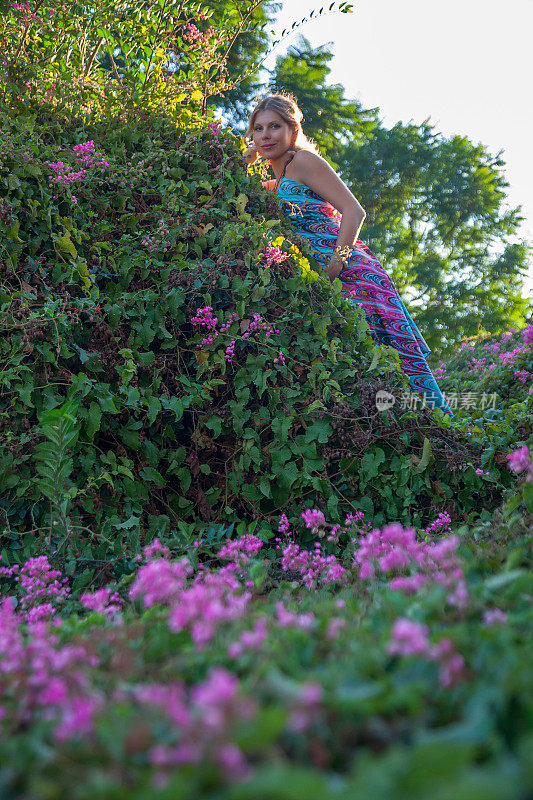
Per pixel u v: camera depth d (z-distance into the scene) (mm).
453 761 663
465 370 8539
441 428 3152
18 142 3186
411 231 23828
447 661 935
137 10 3893
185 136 3588
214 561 2725
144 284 3166
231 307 3180
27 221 3021
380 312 3707
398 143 21906
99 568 2459
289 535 2971
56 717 972
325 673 958
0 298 2826
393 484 3053
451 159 22938
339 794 650
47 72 3686
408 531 1746
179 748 792
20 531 2705
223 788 738
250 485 3006
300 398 3105
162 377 3086
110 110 3676
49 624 1670
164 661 1236
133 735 822
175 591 1582
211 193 3408
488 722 772
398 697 854
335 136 19688
